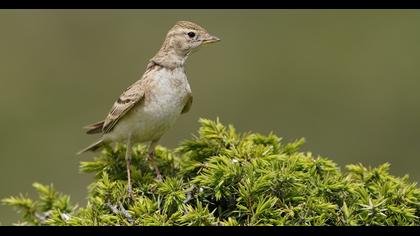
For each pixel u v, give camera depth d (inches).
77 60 671.1
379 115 680.4
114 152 360.8
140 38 680.4
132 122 353.7
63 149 631.8
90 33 678.5
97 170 346.6
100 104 660.1
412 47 706.8
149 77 355.3
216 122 339.0
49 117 648.4
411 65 700.7
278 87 698.8
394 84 693.3
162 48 366.6
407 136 671.1
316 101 689.6
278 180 272.2
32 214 333.7
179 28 369.7
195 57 690.8
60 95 658.8
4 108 643.5
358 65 704.4
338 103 690.8
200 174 303.1
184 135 636.1
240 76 692.1
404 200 276.7
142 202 283.9
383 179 292.5
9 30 668.7
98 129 383.9
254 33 706.2
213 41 370.3
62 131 642.8
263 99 687.7
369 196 274.8
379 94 690.8
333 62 704.4
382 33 717.9
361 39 717.3
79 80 665.0
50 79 660.7
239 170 278.7
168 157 354.3
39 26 674.2
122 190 304.3
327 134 677.9
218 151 321.7
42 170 616.4
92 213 290.7
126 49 677.3
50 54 667.4
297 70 706.8
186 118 649.0
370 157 663.8
